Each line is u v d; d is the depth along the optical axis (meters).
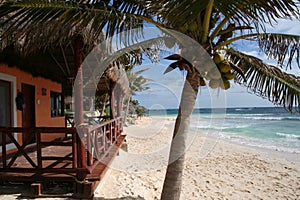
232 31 3.49
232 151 12.15
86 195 4.17
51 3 2.42
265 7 2.50
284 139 17.00
